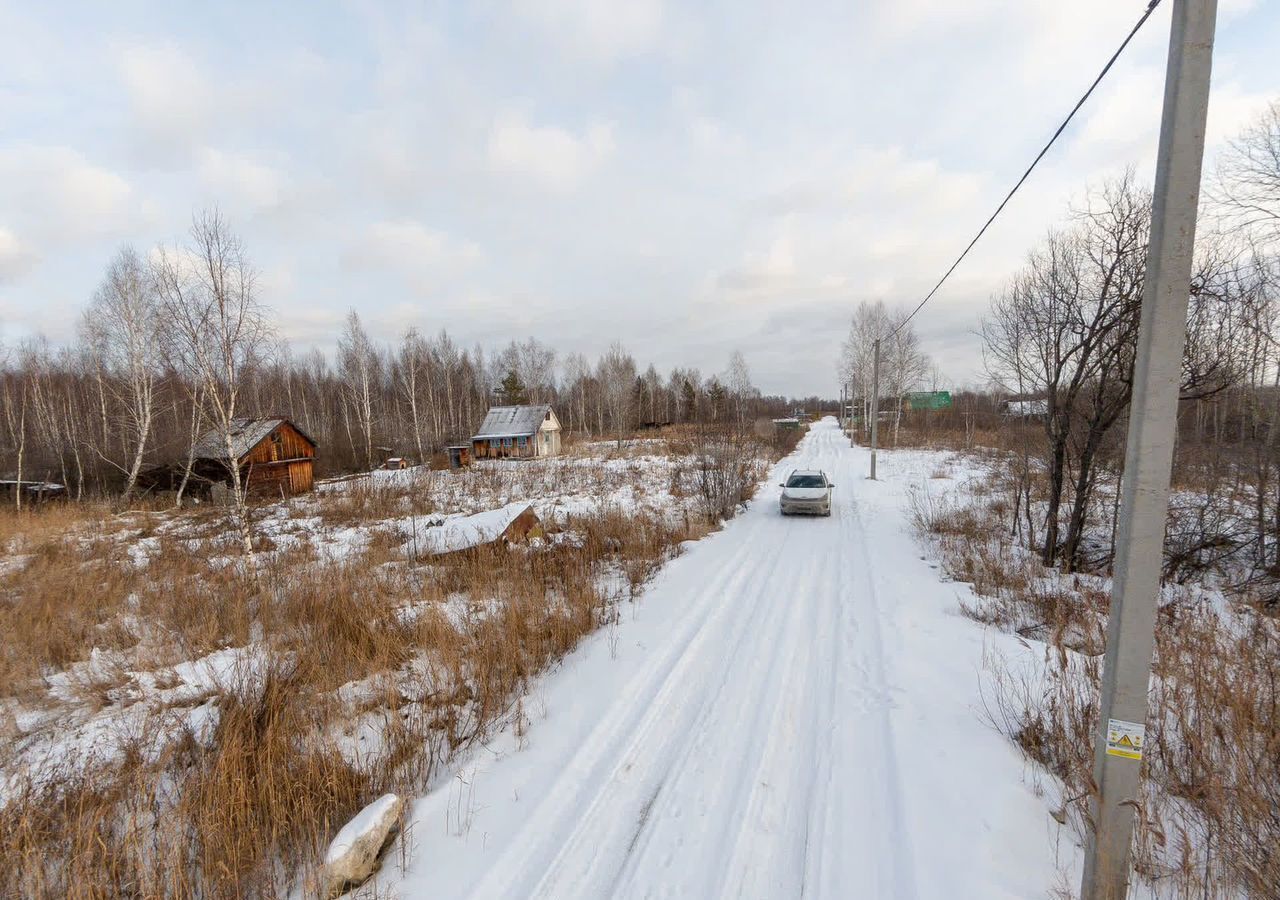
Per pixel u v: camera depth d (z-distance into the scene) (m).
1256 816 3.07
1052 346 10.82
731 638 6.98
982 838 3.47
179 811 3.46
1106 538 11.82
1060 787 3.96
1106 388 9.98
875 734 4.77
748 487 19.62
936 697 5.31
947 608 7.89
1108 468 11.41
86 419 33.31
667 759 4.52
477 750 4.73
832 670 6.00
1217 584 9.40
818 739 4.72
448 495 21.56
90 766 4.31
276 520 17.98
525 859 3.48
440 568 9.82
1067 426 10.64
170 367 18.36
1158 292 2.34
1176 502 11.06
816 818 3.78
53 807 3.66
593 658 6.54
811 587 9.01
